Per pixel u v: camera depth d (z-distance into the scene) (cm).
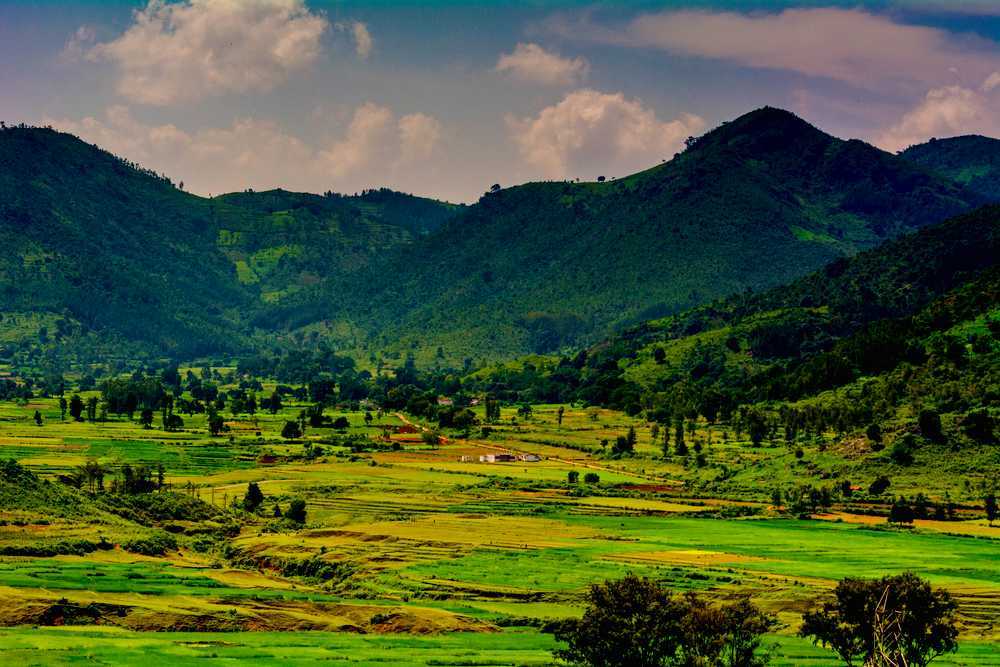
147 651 11388
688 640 10794
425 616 14150
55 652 10944
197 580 15712
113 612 13125
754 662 11081
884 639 10144
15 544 16500
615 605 10875
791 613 14662
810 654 12438
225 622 13350
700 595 15500
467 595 16000
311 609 14488
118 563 16550
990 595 15362
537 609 15188
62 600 13075
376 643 12762
